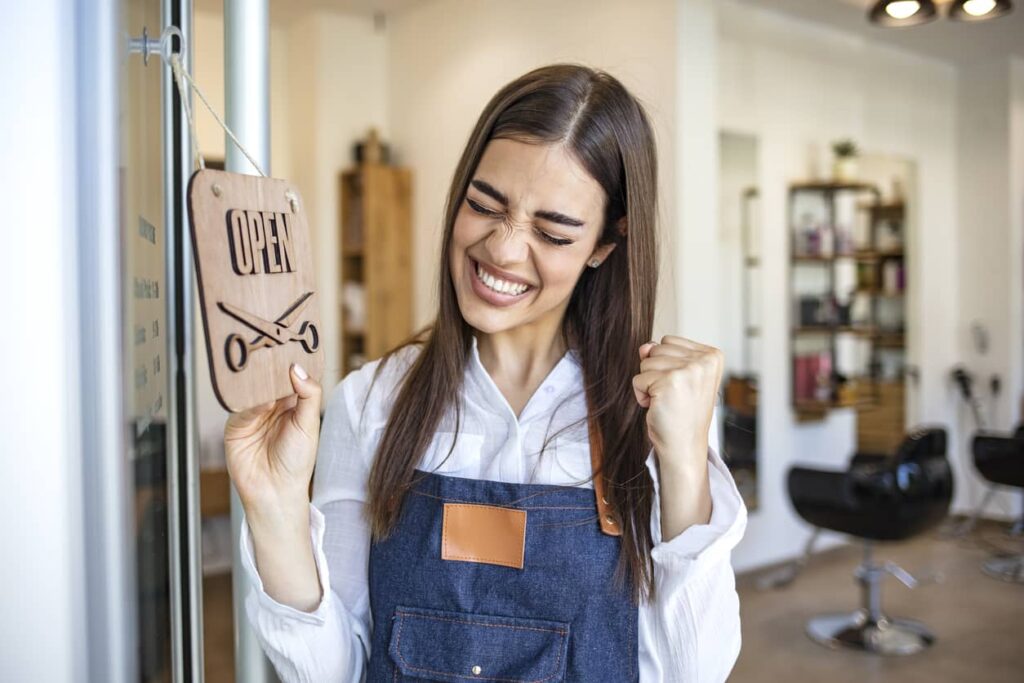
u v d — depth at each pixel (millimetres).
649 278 1114
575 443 1102
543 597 1036
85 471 610
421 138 5477
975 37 5852
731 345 5125
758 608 4645
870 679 3758
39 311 587
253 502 926
